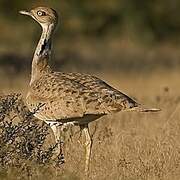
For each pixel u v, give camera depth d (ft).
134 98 113.09
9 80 149.18
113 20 311.27
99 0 314.76
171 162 72.28
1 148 66.59
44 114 72.90
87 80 72.43
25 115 68.59
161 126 88.28
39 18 79.36
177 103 107.04
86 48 277.44
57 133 73.77
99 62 227.40
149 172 68.90
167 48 292.40
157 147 76.38
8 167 65.72
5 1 295.48
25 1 298.35
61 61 197.88
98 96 69.72
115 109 68.95
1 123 69.10
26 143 67.15
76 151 76.48
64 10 300.81
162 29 306.76
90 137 73.72
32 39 279.69
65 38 296.51
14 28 288.92
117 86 147.13
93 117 71.36
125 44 294.87
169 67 209.77
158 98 111.14
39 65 77.77
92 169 71.46
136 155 74.90
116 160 72.69
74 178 65.41
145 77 173.27
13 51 227.61
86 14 305.94
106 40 302.25
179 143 78.89
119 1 310.45
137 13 305.73
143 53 268.41
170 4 312.50
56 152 71.77
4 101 68.49
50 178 64.54
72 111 70.33
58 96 71.56
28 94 75.51
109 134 82.48
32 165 66.03
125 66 216.54
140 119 95.66
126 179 66.59
